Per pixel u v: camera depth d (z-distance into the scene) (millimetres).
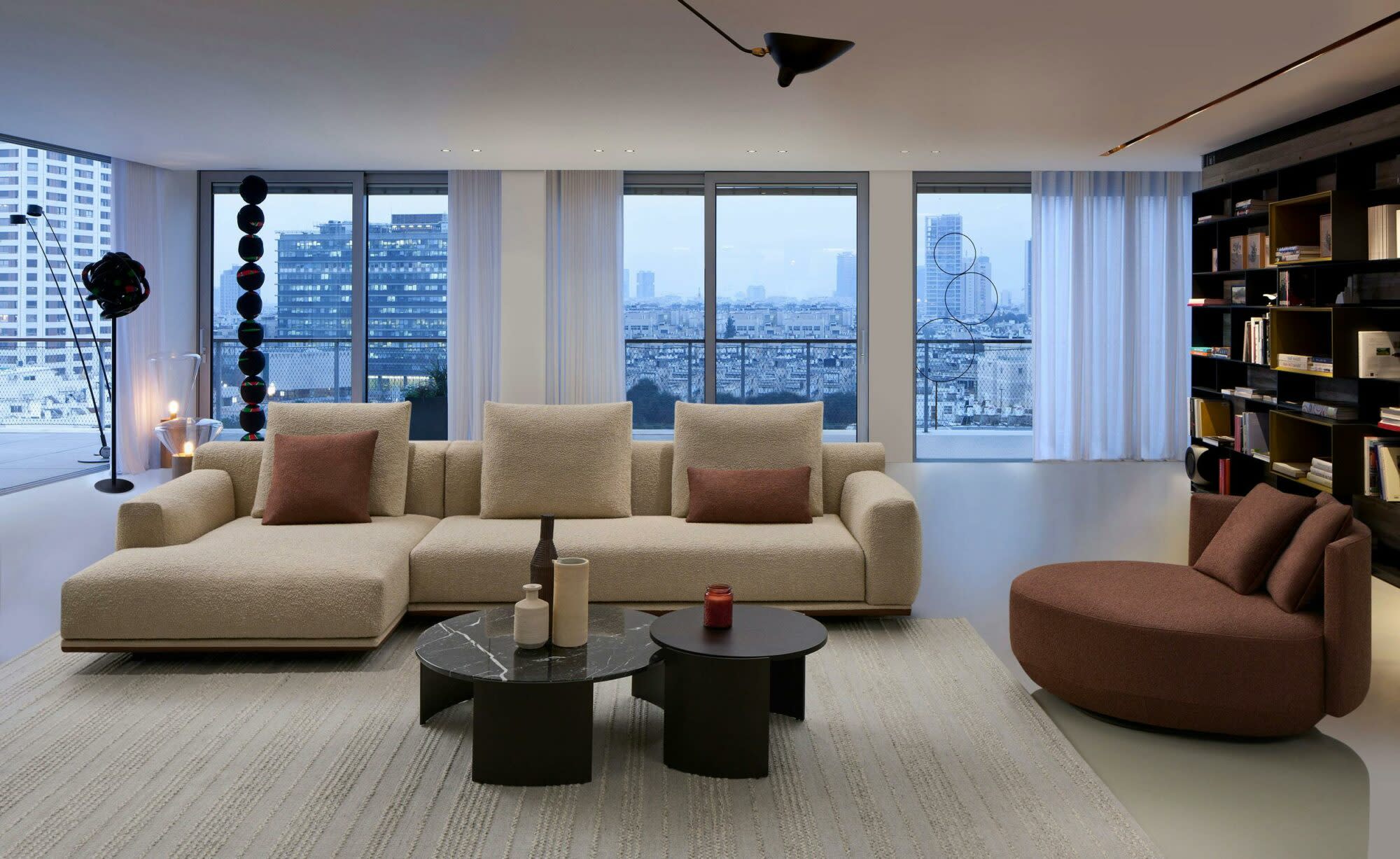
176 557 3639
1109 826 2420
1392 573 4910
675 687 2766
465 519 4461
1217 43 4781
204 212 8914
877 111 6332
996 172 8906
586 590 2922
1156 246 8953
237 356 9070
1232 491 7039
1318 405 5773
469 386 8914
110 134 7133
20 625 4102
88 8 4426
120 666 3547
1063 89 5684
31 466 8070
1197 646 2871
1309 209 6207
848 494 4496
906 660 3672
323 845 2314
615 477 4543
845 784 2662
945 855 2285
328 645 3527
